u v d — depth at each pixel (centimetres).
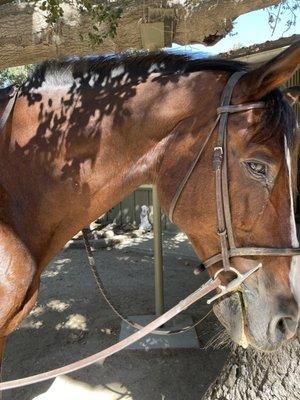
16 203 181
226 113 149
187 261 668
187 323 423
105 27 271
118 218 903
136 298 518
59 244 192
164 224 846
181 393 325
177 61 173
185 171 158
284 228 144
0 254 171
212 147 152
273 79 139
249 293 151
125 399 320
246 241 148
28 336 432
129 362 366
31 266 180
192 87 164
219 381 250
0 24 280
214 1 261
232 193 148
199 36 278
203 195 154
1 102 191
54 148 180
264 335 148
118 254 743
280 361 220
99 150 175
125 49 285
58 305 507
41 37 280
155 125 167
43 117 183
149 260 704
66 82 185
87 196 180
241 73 158
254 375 230
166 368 355
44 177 181
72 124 179
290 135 145
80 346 406
